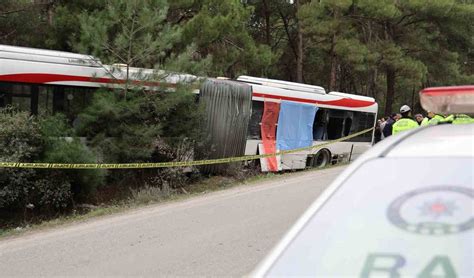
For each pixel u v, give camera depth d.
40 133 11.91
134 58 14.27
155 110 14.27
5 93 12.95
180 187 15.22
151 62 14.82
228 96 16.50
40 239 9.41
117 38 13.85
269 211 11.02
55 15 22.70
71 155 11.91
